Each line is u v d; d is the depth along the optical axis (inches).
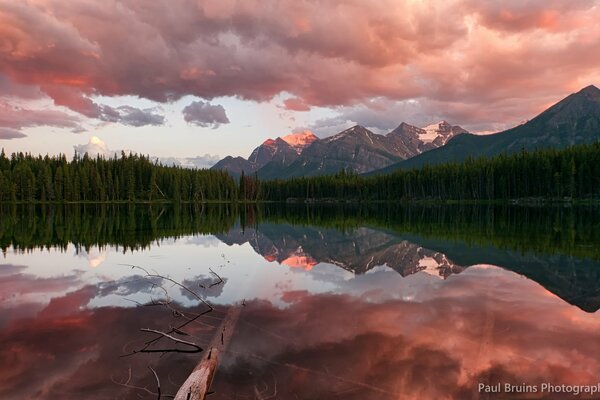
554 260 970.1
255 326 507.2
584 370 376.8
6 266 944.3
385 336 468.1
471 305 601.9
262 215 3235.7
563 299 633.0
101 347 442.0
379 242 1401.3
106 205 4589.1
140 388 348.2
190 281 798.5
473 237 1457.9
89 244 1328.7
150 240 1464.1
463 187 5679.1
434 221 2279.8
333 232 1781.5
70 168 5482.3
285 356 411.2
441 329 491.5
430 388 342.3
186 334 485.7
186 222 2353.6
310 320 532.4
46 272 877.8
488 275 821.9
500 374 368.2
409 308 588.1
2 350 431.5
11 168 5561.0
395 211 3582.7
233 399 325.7
